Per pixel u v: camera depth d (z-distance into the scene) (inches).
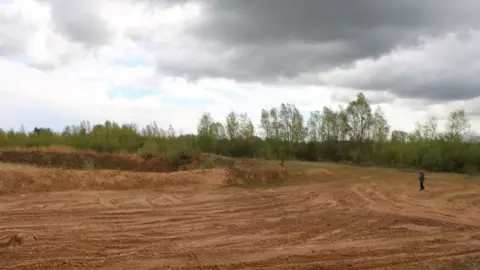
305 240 526.3
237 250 467.5
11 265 381.1
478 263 447.2
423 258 459.8
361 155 2106.3
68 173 902.4
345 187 1098.1
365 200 879.7
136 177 965.8
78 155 1433.3
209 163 1330.0
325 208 772.6
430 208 796.6
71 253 428.8
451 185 1162.0
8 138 1673.2
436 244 521.7
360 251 479.2
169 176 1012.5
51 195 773.9
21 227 534.3
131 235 521.0
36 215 610.5
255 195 909.2
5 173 822.5
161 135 1774.1
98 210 669.9
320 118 2389.3
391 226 621.9
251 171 1210.6
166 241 500.7
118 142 1712.6
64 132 1852.9
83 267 389.4
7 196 747.4
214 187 1008.9
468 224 647.1
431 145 1817.2
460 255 477.4
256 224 617.3
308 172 1444.4
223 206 762.2
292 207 775.1
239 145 2080.5
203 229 573.9
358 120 2261.3
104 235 514.0
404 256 464.1
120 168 1376.7
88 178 907.4
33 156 1391.5
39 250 430.6
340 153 2252.7
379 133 2234.3
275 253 459.2
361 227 610.5
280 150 2190.0
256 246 488.7
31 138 1683.1
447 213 744.3
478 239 553.6
